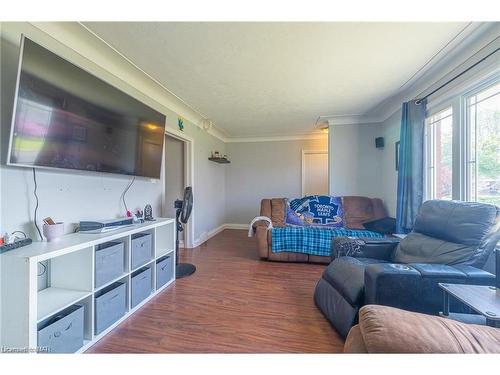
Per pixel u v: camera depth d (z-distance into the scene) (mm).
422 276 1405
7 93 1404
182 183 4082
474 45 1875
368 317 864
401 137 2830
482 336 747
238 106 3418
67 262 1591
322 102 3258
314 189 5438
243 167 5738
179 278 2711
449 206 1795
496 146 1838
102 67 2092
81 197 1902
